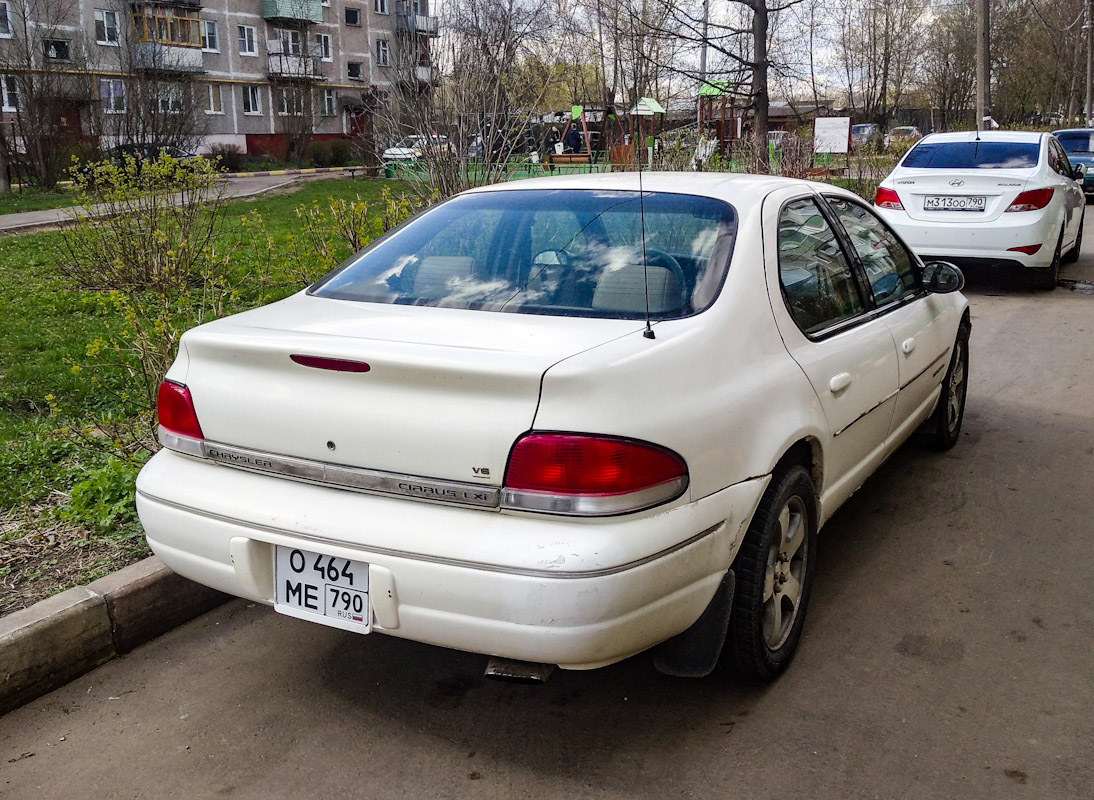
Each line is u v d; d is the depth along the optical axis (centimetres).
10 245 1469
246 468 275
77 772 274
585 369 238
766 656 304
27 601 343
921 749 278
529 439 237
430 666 328
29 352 719
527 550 235
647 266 302
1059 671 319
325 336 272
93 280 991
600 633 238
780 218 339
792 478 305
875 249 424
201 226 1110
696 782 265
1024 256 1006
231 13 4878
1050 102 6550
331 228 878
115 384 612
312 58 5169
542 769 272
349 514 254
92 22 4144
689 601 261
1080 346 794
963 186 1021
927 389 467
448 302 306
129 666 330
